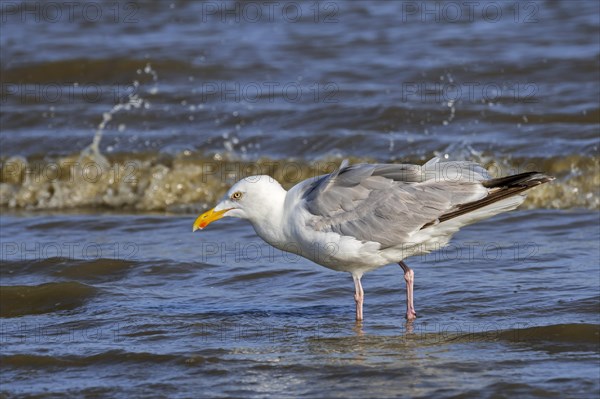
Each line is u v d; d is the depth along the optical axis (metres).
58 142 21.55
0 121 23.00
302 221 11.06
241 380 9.41
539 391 8.82
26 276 13.62
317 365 9.77
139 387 9.30
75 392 9.23
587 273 12.60
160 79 25.50
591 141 19.45
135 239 15.47
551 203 17.30
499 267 13.16
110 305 12.18
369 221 10.86
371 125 21.55
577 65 24.17
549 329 10.47
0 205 19.09
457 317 11.27
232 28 29.31
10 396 9.19
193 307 12.06
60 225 16.64
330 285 12.82
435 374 9.38
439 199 10.80
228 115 22.61
